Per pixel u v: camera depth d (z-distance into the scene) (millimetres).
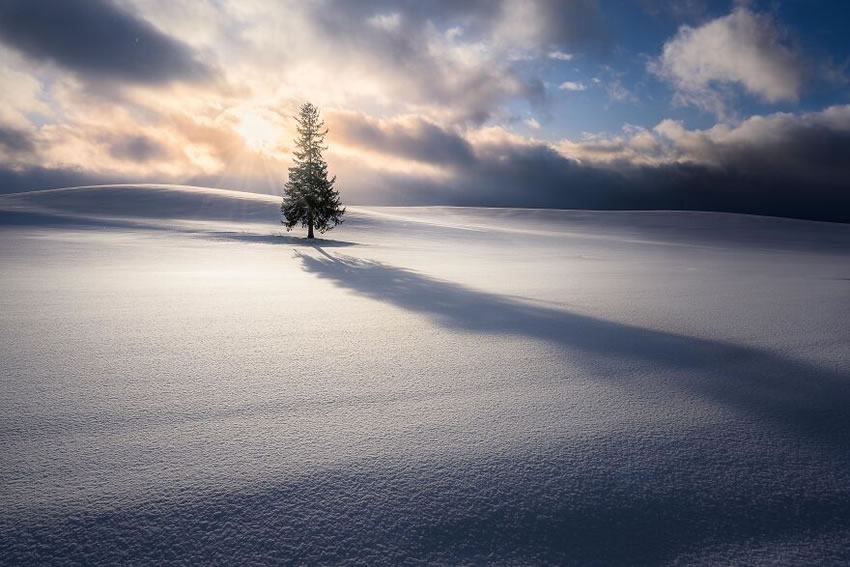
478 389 3514
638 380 3824
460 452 2457
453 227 54781
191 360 4145
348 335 5344
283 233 38188
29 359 4043
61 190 60969
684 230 62906
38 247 19406
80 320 5801
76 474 2129
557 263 20531
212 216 49438
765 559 1706
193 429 2672
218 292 8641
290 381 3607
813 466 2408
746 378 3922
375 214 63438
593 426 2854
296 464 2281
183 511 1874
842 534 1856
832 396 3502
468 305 7797
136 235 29828
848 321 6719
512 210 89938
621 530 1848
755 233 59344
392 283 11023
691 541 1794
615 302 8469
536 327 6008
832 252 41438
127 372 3736
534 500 2029
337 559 1647
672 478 2250
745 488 2180
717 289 10820
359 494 2031
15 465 2197
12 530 1724
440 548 1722
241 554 1654
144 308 6770
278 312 6711
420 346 4867
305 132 33469
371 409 3057
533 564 1656
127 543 1686
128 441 2492
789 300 9000
